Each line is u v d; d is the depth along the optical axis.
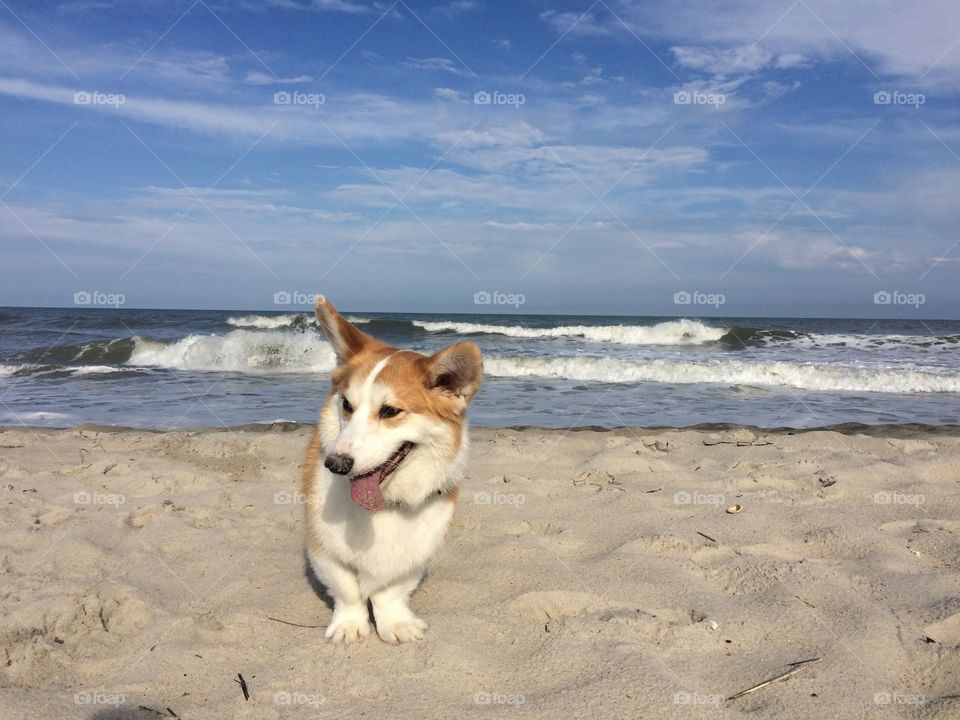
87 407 3.08
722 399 3.48
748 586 1.15
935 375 3.97
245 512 1.50
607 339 6.86
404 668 0.91
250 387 3.73
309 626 1.03
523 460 1.94
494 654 0.95
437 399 0.99
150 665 0.91
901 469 1.77
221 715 0.82
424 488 0.99
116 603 1.06
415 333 7.86
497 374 4.42
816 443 2.18
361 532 0.98
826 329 11.73
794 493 1.62
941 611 1.03
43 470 1.82
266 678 0.89
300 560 1.26
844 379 4.03
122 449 2.08
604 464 1.85
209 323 8.58
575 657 0.93
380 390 0.95
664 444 2.15
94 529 1.37
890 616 1.02
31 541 1.30
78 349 5.21
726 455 1.99
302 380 4.05
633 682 0.87
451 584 1.16
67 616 1.01
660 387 3.89
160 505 1.50
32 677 0.88
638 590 1.13
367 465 0.91
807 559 1.24
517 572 1.20
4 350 5.41
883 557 1.23
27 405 3.13
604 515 1.48
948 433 2.54
